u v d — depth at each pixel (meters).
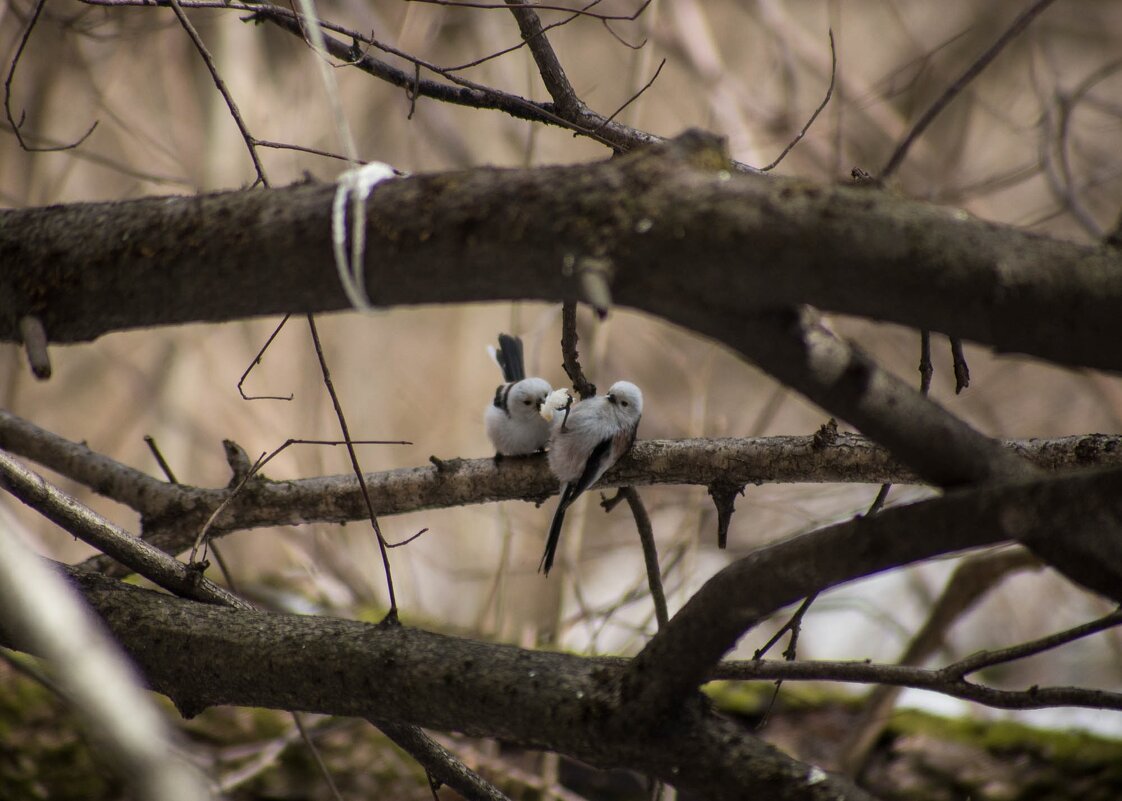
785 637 19.08
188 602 6.60
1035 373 24.30
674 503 15.54
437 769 7.19
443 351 25.66
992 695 5.85
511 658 5.74
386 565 6.12
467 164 22.86
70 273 5.18
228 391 20.77
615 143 7.67
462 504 8.48
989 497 4.56
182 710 6.54
